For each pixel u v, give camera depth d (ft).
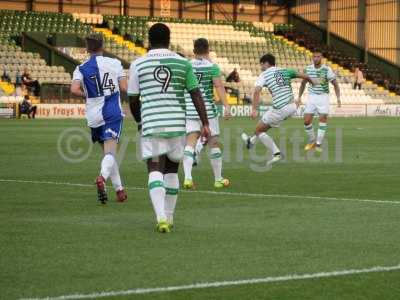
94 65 96.48
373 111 387.34
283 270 60.03
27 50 354.74
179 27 411.13
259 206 93.81
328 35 441.68
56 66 349.41
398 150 180.24
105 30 396.57
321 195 104.32
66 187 111.65
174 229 77.41
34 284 55.67
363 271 59.67
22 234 74.33
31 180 120.26
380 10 427.74
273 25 442.09
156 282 56.34
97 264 61.82
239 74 398.42
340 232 76.02
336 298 52.49
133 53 379.96
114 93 97.04
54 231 75.97
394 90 420.77
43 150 175.01
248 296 52.80
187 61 76.43
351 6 434.71
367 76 426.92
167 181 77.56
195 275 58.44
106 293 53.26
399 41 424.05
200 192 107.45
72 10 406.00
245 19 448.65
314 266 61.36
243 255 65.36
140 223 80.94
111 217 84.84
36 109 318.45
